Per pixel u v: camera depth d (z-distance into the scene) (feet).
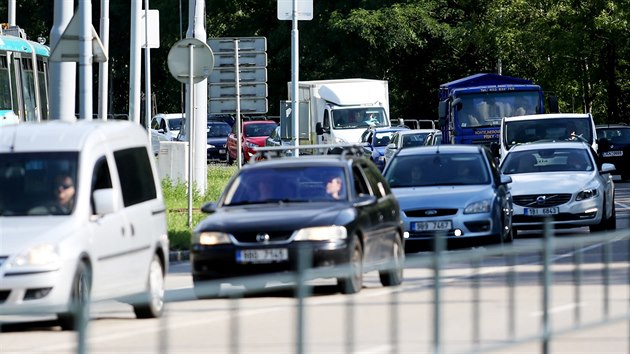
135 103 328.49
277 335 65.57
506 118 345.72
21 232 128.36
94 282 130.82
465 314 75.87
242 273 154.51
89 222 132.36
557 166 265.75
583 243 87.97
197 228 158.61
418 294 73.00
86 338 55.42
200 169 329.31
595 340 97.55
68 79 233.55
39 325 128.16
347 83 505.25
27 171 135.44
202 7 317.83
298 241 153.99
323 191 165.58
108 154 140.26
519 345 81.66
